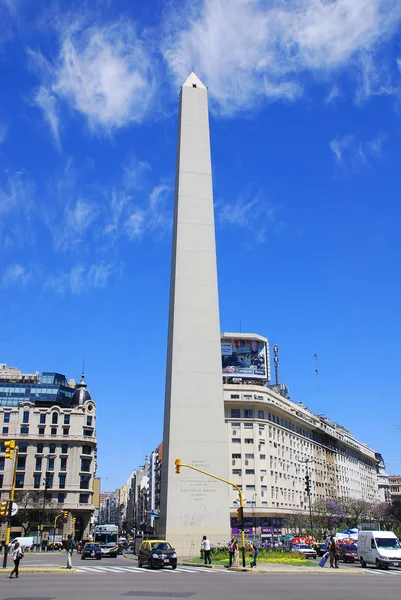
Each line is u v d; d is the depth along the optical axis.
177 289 61.75
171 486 55.81
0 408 125.19
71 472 123.25
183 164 65.69
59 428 126.44
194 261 62.84
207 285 62.34
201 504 55.59
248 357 123.69
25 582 29.73
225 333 124.75
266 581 30.48
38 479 121.50
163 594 22.97
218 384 59.53
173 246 65.19
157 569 41.06
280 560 46.72
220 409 58.81
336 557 43.94
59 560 58.88
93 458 129.38
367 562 46.12
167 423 59.22
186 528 54.69
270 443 114.94
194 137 66.94
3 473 120.75
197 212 64.44
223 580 30.95
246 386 115.75
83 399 136.00
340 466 162.12
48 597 21.78
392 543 45.34
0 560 53.94
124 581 30.12
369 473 198.62
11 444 42.06
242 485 109.06
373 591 25.09
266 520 107.94
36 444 124.19
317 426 148.00
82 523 122.81
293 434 129.12
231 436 111.88
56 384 140.88
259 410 115.50
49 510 116.12
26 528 115.00
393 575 37.50
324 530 113.12
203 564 43.81
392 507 123.62
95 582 29.50
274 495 112.19
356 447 179.62
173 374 59.19
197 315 61.22
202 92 69.00
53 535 109.62
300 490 126.75
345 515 124.19
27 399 136.75
